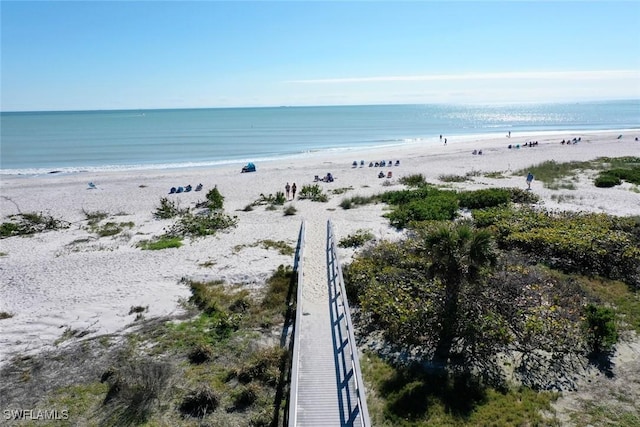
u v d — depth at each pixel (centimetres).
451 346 1373
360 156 6406
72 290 1867
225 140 9125
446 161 5422
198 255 2253
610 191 3362
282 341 1455
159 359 1370
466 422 1071
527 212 2581
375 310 1497
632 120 14912
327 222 2584
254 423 1098
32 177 4859
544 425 1058
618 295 1689
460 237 1319
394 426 1070
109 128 12925
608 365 1286
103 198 3647
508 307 1470
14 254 2320
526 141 7856
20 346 1459
